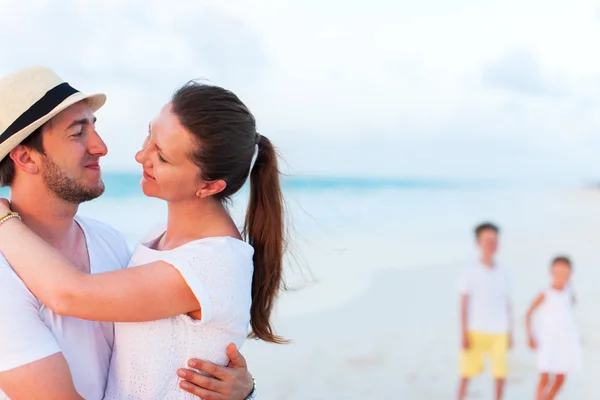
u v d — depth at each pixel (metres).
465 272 6.92
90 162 2.21
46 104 2.10
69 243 2.29
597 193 44.78
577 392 7.04
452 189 44.38
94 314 1.86
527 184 57.16
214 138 1.96
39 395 1.89
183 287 1.91
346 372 7.52
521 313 10.30
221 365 2.03
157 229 2.32
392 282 13.03
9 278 1.92
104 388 2.11
